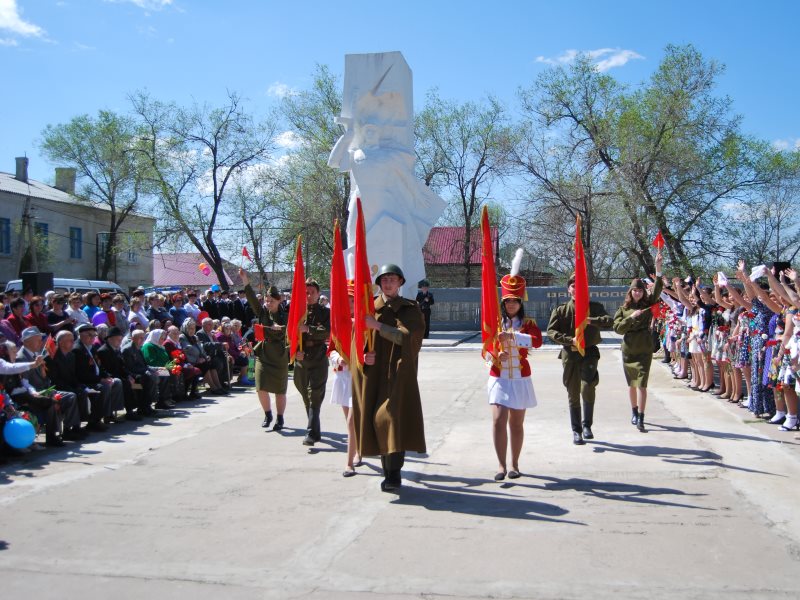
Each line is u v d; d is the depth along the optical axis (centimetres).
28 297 1308
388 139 1282
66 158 4038
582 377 784
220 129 3494
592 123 3166
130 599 402
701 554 448
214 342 1265
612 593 392
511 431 648
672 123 2933
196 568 446
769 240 3525
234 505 583
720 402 1041
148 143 3525
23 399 811
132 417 995
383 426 598
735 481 612
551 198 3259
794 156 3166
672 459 696
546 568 430
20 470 714
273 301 908
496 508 556
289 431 908
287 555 464
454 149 3691
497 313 630
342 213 3381
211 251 3594
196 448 813
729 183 2972
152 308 1519
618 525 508
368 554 462
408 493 605
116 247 4050
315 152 3353
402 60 1280
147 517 554
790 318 799
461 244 4222
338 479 662
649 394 1138
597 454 728
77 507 583
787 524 500
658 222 2872
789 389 824
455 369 1570
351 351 635
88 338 929
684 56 2928
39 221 3906
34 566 455
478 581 413
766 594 388
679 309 1391
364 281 605
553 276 3947
